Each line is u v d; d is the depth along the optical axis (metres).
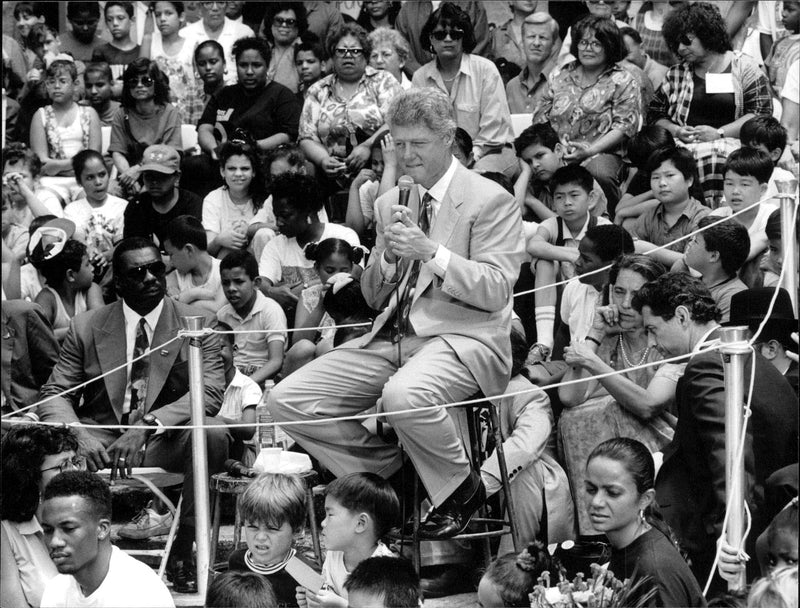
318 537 6.75
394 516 6.09
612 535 5.58
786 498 5.75
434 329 6.38
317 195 9.30
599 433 7.01
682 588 5.39
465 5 11.33
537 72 11.03
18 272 9.88
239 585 5.57
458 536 6.22
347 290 7.52
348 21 11.95
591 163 9.71
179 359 7.45
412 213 6.52
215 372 7.45
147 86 11.27
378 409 6.51
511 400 7.07
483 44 11.33
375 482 6.08
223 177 10.35
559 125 10.04
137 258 7.48
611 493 5.53
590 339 7.63
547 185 9.79
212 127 10.98
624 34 10.67
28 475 6.45
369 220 9.66
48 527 5.75
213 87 11.45
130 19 12.67
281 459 6.79
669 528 5.73
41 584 6.41
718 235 7.61
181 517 6.92
